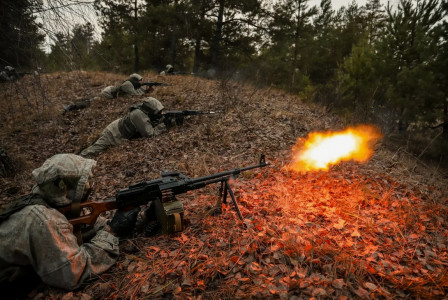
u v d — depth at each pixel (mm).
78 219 2494
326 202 3777
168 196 2922
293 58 18906
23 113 7977
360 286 2375
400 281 2406
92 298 2328
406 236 3113
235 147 6152
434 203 3938
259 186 4336
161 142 6520
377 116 8539
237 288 2381
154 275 2600
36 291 2373
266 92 11352
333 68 19484
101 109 9109
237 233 3047
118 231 2975
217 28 17500
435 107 8414
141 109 6848
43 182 2283
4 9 4402
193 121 7688
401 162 5738
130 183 4965
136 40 14945
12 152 6418
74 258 2320
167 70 15031
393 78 10023
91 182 2596
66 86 11289
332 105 10125
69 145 7051
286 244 2787
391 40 10102
